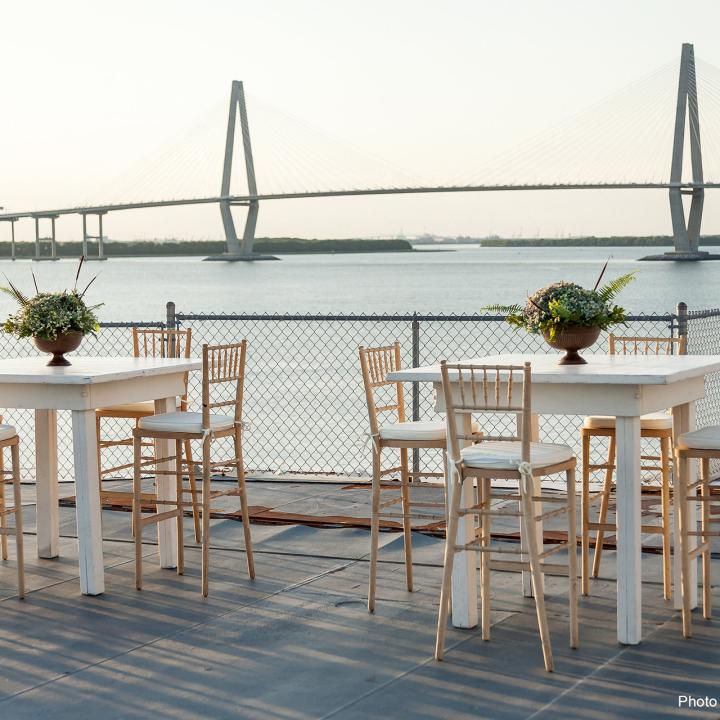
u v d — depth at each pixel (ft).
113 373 17.22
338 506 23.21
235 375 17.87
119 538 20.99
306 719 12.09
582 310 16.30
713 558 18.49
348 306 151.84
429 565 18.62
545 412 14.98
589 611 16.07
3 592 17.49
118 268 406.62
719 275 201.16
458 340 72.84
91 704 12.67
